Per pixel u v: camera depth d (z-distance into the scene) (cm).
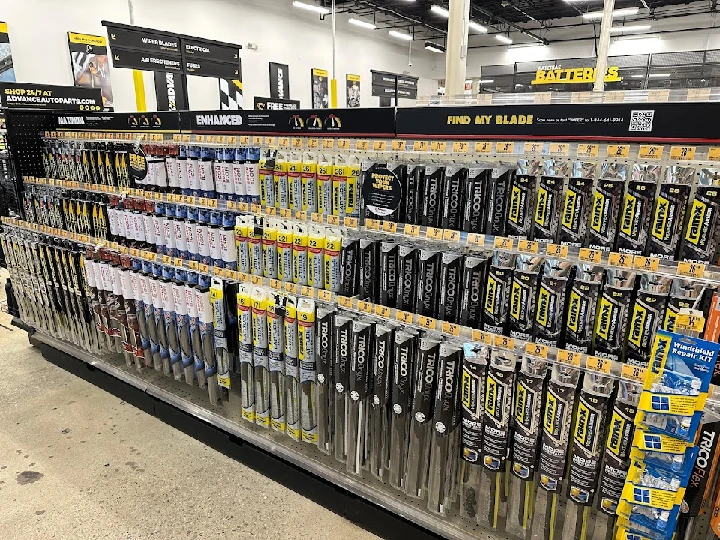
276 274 235
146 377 310
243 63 1182
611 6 682
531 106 152
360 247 202
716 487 146
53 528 213
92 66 840
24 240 363
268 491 238
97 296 325
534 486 180
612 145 142
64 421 296
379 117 187
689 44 1463
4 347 406
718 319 137
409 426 198
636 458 128
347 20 1519
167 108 859
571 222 153
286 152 222
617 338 151
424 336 194
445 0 1344
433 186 177
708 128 126
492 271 169
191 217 263
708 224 133
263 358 242
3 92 439
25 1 764
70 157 326
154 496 234
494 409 173
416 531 194
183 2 1015
